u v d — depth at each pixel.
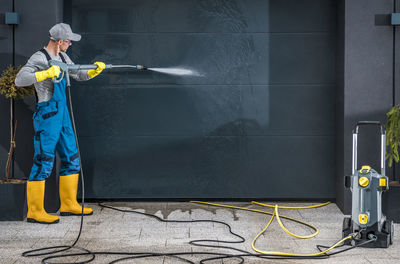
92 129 4.87
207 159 4.90
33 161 4.23
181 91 4.87
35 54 3.97
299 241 3.56
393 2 4.36
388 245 3.39
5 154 4.42
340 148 4.61
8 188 4.13
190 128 4.89
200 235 3.70
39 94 4.01
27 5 4.36
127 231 3.81
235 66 4.86
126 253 3.21
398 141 4.10
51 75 3.79
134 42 4.84
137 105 4.87
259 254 3.20
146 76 4.86
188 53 4.86
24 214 4.18
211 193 4.90
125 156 4.89
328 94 4.86
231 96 4.88
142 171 4.89
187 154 4.89
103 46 4.83
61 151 4.27
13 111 4.39
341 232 3.80
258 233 3.77
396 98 4.38
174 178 4.90
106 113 4.87
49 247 3.36
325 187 4.89
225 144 4.89
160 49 4.85
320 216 4.35
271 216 4.34
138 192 4.89
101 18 4.82
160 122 4.88
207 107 4.89
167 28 4.84
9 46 4.37
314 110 4.88
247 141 4.89
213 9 4.83
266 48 4.85
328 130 4.88
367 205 3.34
